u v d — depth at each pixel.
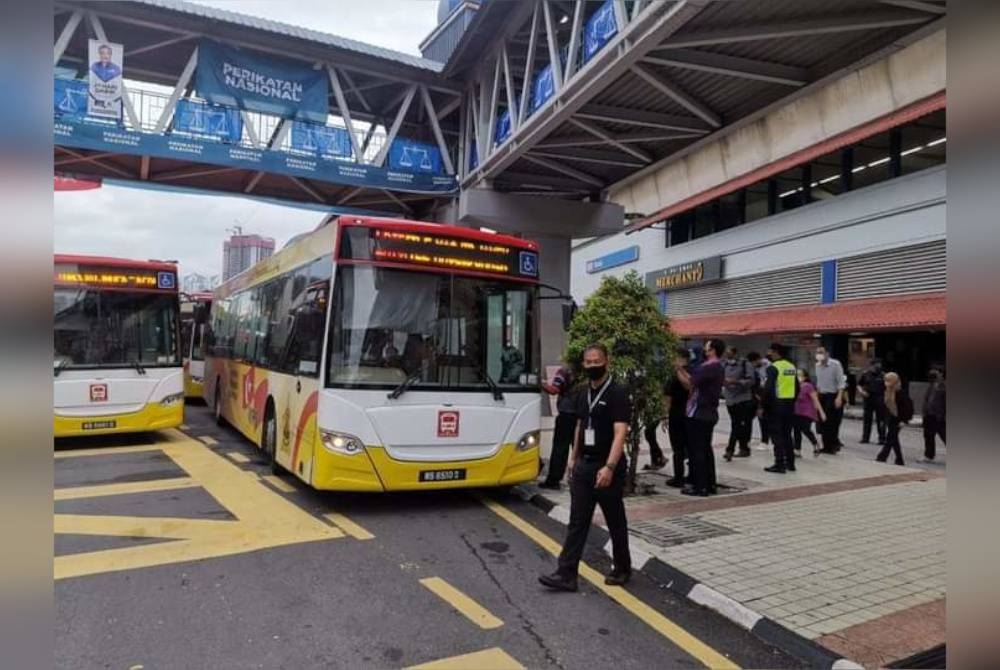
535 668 4.05
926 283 18.62
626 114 12.80
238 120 15.29
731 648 4.41
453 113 19.06
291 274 9.48
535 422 8.05
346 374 7.12
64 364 10.30
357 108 19.11
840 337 22.72
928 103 17.69
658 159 15.56
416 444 7.23
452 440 7.40
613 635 4.55
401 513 7.44
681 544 6.30
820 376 12.56
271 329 10.23
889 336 21.36
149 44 16.06
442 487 7.34
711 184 26.92
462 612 4.83
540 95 12.73
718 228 27.64
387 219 7.61
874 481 9.57
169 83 17.73
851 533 6.73
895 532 6.79
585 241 37.62
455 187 17.56
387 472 7.09
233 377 12.90
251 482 8.73
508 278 8.05
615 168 16.62
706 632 4.64
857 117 20.20
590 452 5.34
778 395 10.25
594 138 14.17
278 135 15.67
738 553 6.05
